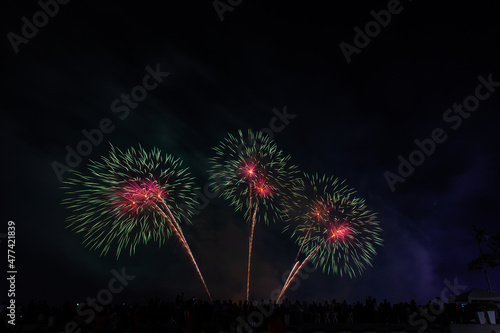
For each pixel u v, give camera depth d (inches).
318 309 1066.7
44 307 894.4
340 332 916.0
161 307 855.1
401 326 976.3
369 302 1067.9
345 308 1090.7
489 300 939.3
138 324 639.8
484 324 824.3
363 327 968.9
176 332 716.7
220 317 829.8
